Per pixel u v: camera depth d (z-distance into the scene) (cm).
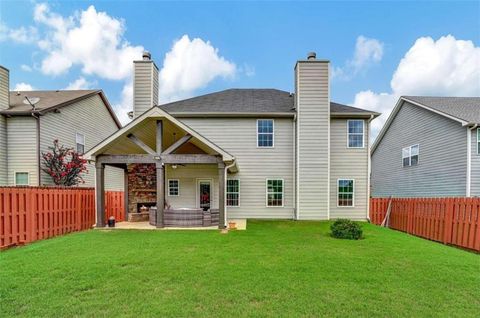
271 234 964
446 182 1527
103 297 425
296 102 1438
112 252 682
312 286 472
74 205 1040
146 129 1169
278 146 1477
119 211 1413
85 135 1825
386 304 412
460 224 906
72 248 725
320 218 1402
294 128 1466
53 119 1509
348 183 1483
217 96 1703
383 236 966
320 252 701
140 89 1503
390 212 1431
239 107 1510
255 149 1475
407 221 1255
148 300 416
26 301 411
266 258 636
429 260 641
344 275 527
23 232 806
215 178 1494
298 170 1408
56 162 1448
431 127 1648
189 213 1136
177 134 1261
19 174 1396
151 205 1494
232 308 394
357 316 378
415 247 783
